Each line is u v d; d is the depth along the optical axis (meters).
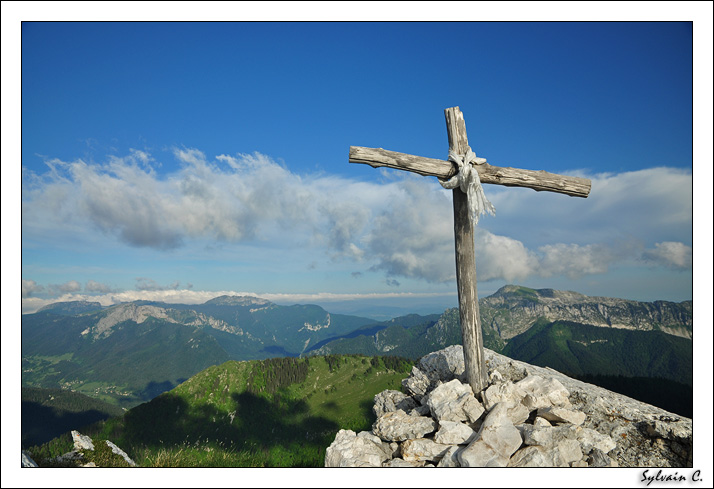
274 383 176.38
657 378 92.12
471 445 6.98
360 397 163.50
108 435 126.50
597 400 8.90
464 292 8.83
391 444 8.26
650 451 7.95
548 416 8.15
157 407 147.00
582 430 7.50
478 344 8.83
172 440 130.88
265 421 147.50
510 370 10.46
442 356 11.08
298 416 153.88
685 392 85.62
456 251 8.93
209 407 152.62
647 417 8.34
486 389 8.52
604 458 7.14
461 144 8.61
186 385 164.00
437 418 8.28
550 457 6.95
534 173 8.64
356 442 8.05
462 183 8.25
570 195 8.87
